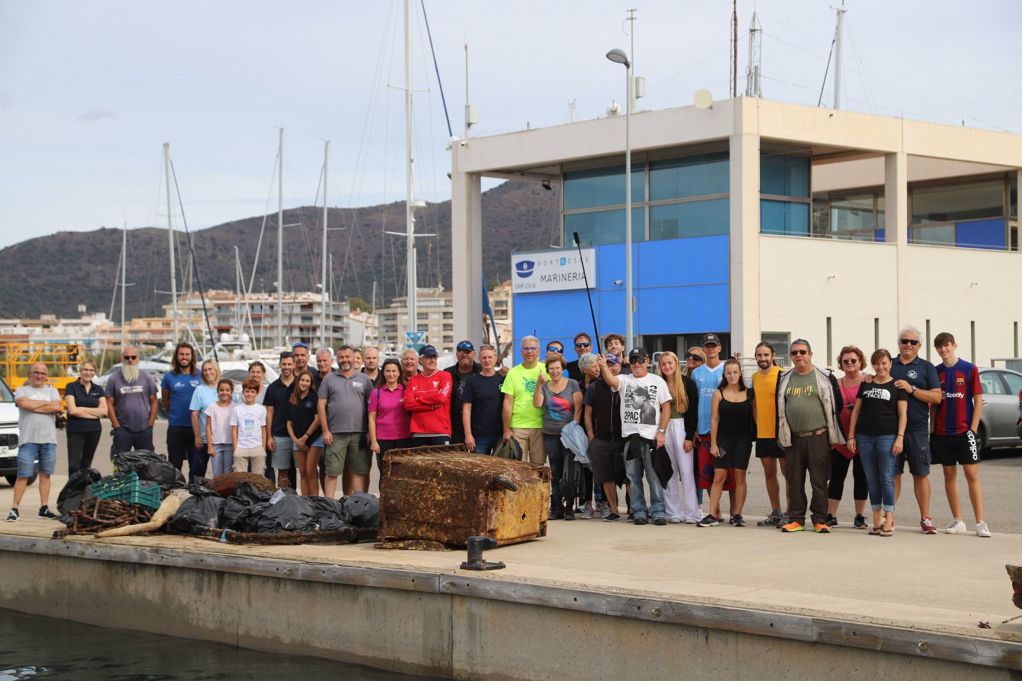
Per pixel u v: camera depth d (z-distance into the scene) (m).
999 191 39.97
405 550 10.53
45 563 11.95
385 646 9.45
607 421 13.18
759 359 12.48
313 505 11.68
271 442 14.59
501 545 10.65
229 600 10.49
